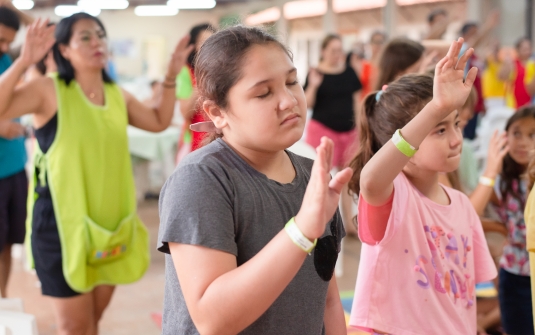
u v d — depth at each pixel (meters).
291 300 1.17
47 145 2.33
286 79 1.12
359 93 5.04
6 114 2.26
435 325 1.60
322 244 1.25
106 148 2.40
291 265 0.94
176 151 6.41
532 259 1.84
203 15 18.66
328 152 0.94
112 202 2.42
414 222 1.63
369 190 1.39
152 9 17.33
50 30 2.32
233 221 1.11
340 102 4.95
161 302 3.60
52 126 2.33
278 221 1.16
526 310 2.49
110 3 14.91
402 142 1.30
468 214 1.80
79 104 2.36
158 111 2.76
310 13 15.91
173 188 1.10
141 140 5.42
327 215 0.97
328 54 5.02
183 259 1.04
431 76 1.81
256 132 1.10
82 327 2.37
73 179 2.31
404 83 1.78
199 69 1.19
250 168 1.17
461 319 1.65
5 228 3.11
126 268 2.48
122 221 2.44
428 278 1.62
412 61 2.87
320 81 4.97
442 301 1.63
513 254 2.51
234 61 1.11
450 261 1.68
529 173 1.99
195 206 1.06
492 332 2.91
